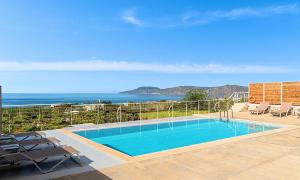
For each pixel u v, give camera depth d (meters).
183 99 20.98
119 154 5.89
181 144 8.79
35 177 4.42
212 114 15.05
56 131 9.09
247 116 14.08
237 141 7.28
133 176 4.45
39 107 10.09
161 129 11.38
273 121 12.05
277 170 4.77
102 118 11.59
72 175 4.51
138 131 10.97
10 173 4.61
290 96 14.89
